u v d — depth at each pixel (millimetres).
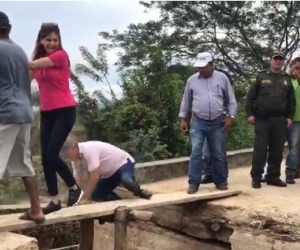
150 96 12250
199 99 6938
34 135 11000
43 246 9961
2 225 4852
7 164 4695
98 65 12852
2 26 4621
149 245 7691
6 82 4559
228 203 6789
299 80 8062
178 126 11938
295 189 7660
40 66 5043
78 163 6230
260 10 23672
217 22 23406
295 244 6016
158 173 8781
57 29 5215
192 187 7023
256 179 7637
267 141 7570
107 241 8141
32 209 5035
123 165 6500
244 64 24234
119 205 6047
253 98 7492
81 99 12219
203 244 7098
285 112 7516
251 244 6410
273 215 6270
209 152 7477
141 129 11836
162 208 7457
